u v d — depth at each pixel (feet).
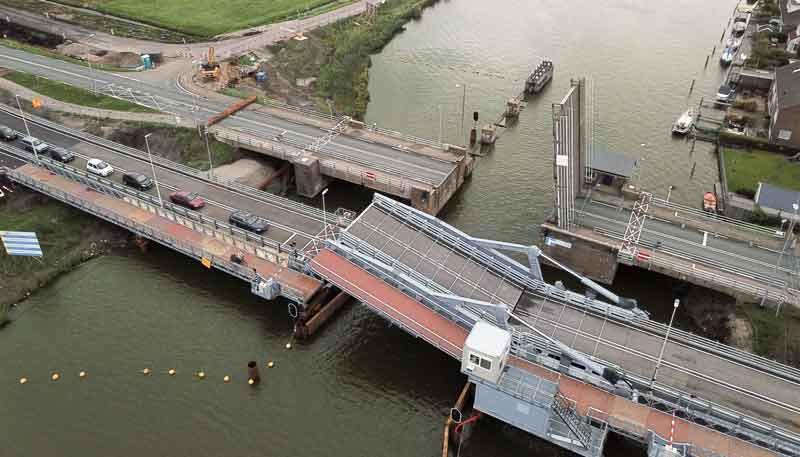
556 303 246.88
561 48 540.11
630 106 446.19
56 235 305.94
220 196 319.27
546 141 406.41
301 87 464.65
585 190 319.47
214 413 226.38
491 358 200.75
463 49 543.80
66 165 334.65
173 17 557.74
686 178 370.12
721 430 201.57
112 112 397.39
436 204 325.62
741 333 251.19
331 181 362.74
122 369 241.96
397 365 246.06
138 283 282.15
